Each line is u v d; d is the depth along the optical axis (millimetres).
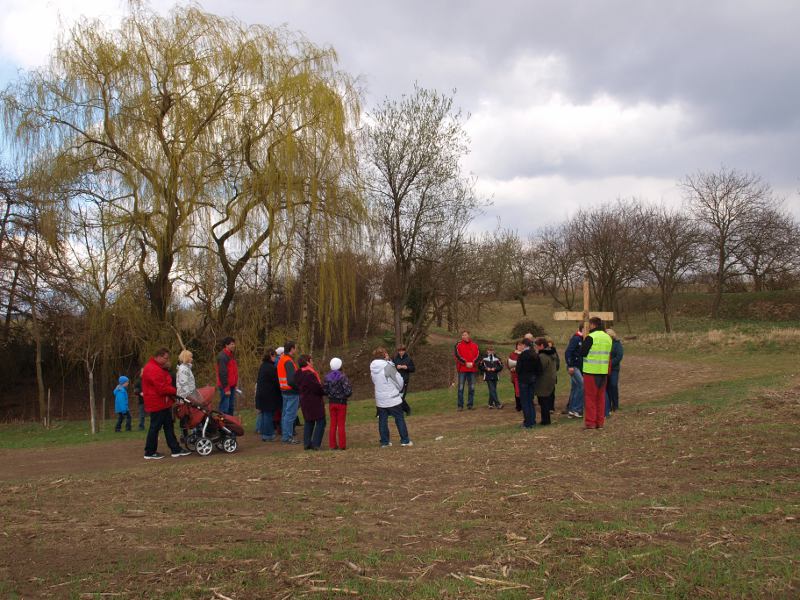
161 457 11398
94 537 5590
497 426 13680
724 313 52094
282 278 21141
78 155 20203
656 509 5816
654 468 7613
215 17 21250
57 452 13039
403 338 37375
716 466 7477
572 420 13430
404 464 8609
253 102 20906
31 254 26750
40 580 4562
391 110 31594
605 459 8242
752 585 4008
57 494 7609
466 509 6094
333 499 6801
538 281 71500
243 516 6199
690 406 11641
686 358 28234
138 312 20141
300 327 22234
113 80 20047
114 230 19938
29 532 5801
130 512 6500
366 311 38625
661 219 49688
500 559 4648
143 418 18359
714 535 5008
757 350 27672
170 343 20891
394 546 5078
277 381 13305
